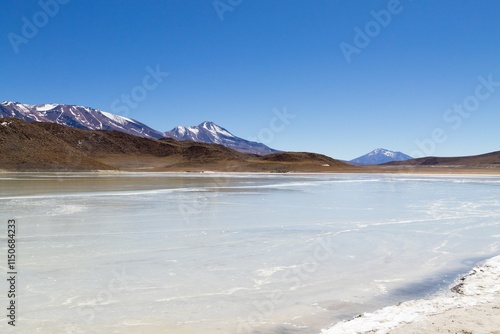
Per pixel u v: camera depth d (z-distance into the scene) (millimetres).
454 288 7250
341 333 5238
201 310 6129
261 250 9930
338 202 21391
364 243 10898
